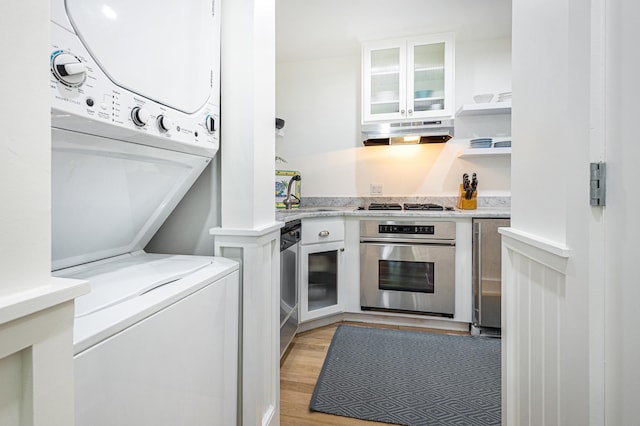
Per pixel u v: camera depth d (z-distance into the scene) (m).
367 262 2.46
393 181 2.98
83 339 0.48
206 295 0.84
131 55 0.69
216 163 1.13
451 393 1.56
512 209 0.98
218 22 1.04
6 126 0.32
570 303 0.67
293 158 3.16
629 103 0.54
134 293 0.67
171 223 1.17
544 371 0.79
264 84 1.16
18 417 0.33
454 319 2.31
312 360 1.90
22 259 0.33
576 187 0.65
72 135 0.60
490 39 2.75
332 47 2.85
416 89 2.67
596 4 0.61
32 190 0.35
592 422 0.62
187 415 0.75
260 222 1.14
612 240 0.59
